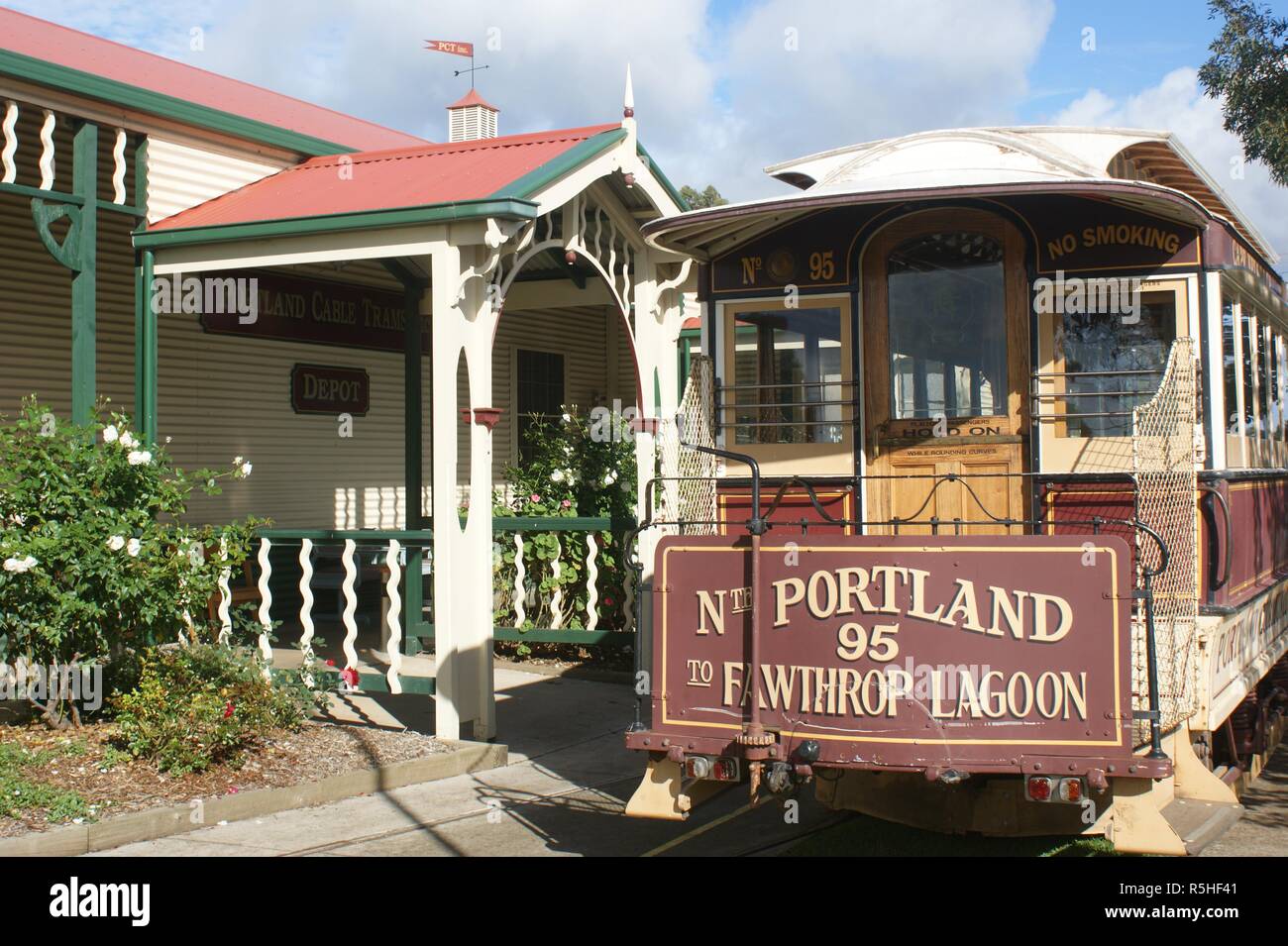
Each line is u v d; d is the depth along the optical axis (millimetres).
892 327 7242
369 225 8523
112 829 6355
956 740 5102
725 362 7629
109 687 8094
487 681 8742
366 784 7605
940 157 7141
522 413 16203
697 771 5492
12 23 12086
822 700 5273
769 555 5430
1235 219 8922
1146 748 5168
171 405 11570
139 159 10078
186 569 8062
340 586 13000
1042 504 6797
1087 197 6781
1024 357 6934
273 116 12562
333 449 13469
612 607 11594
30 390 10391
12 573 7344
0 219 10148
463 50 17375
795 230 7406
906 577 5188
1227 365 7473
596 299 12469
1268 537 8742
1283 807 7418
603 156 9500
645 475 10844
